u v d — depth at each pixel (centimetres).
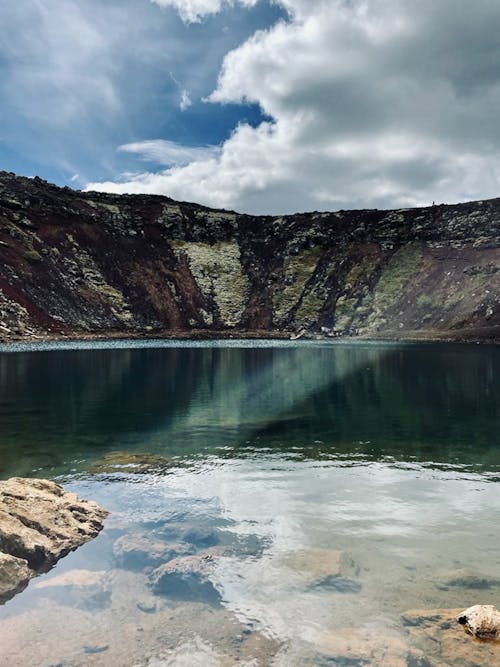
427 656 837
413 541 1351
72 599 1051
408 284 18425
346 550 1294
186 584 1103
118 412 3484
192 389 4688
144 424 3081
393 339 15338
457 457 2312
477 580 1112
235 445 2556
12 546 1209
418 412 3494
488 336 13275
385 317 17288
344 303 18912
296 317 18975
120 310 17512
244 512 1587
